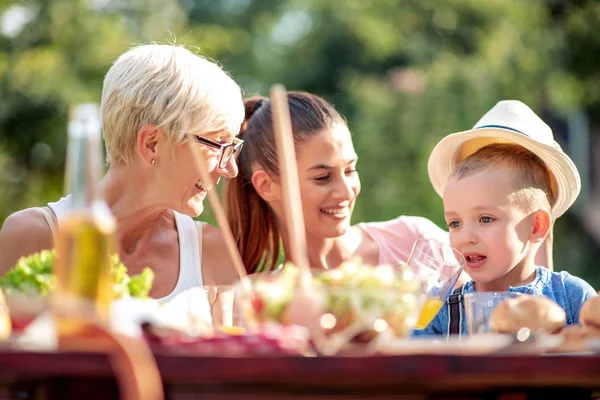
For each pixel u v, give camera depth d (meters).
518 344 1.53
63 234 1.44
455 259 1.93
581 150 11.41
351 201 2.79
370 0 11.70
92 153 1.45
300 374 1.33
